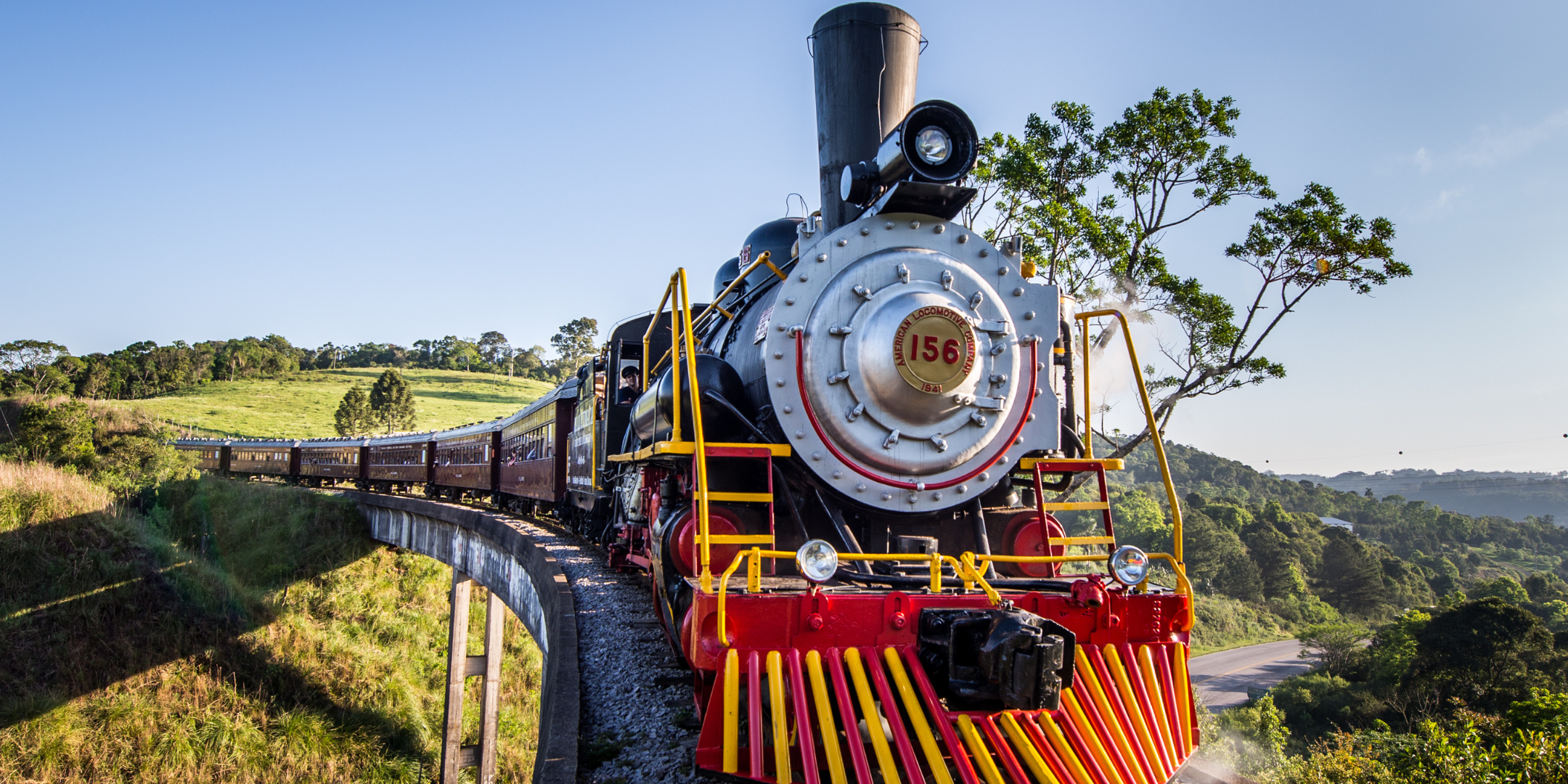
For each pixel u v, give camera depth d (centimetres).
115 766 1681
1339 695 2845
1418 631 2667
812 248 525
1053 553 543
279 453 4253
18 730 1647
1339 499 14725
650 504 691
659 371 686
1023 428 549
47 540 2050
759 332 578
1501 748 1062
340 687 2141
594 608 970
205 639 2056
